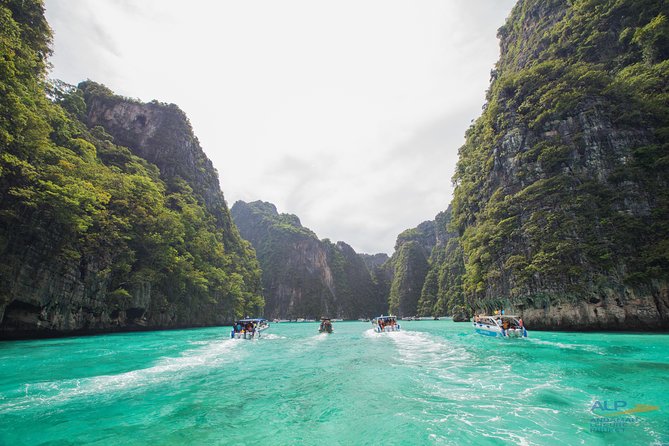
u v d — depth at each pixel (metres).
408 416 8.02
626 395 9.66
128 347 22.28
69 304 28.66
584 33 40.41
